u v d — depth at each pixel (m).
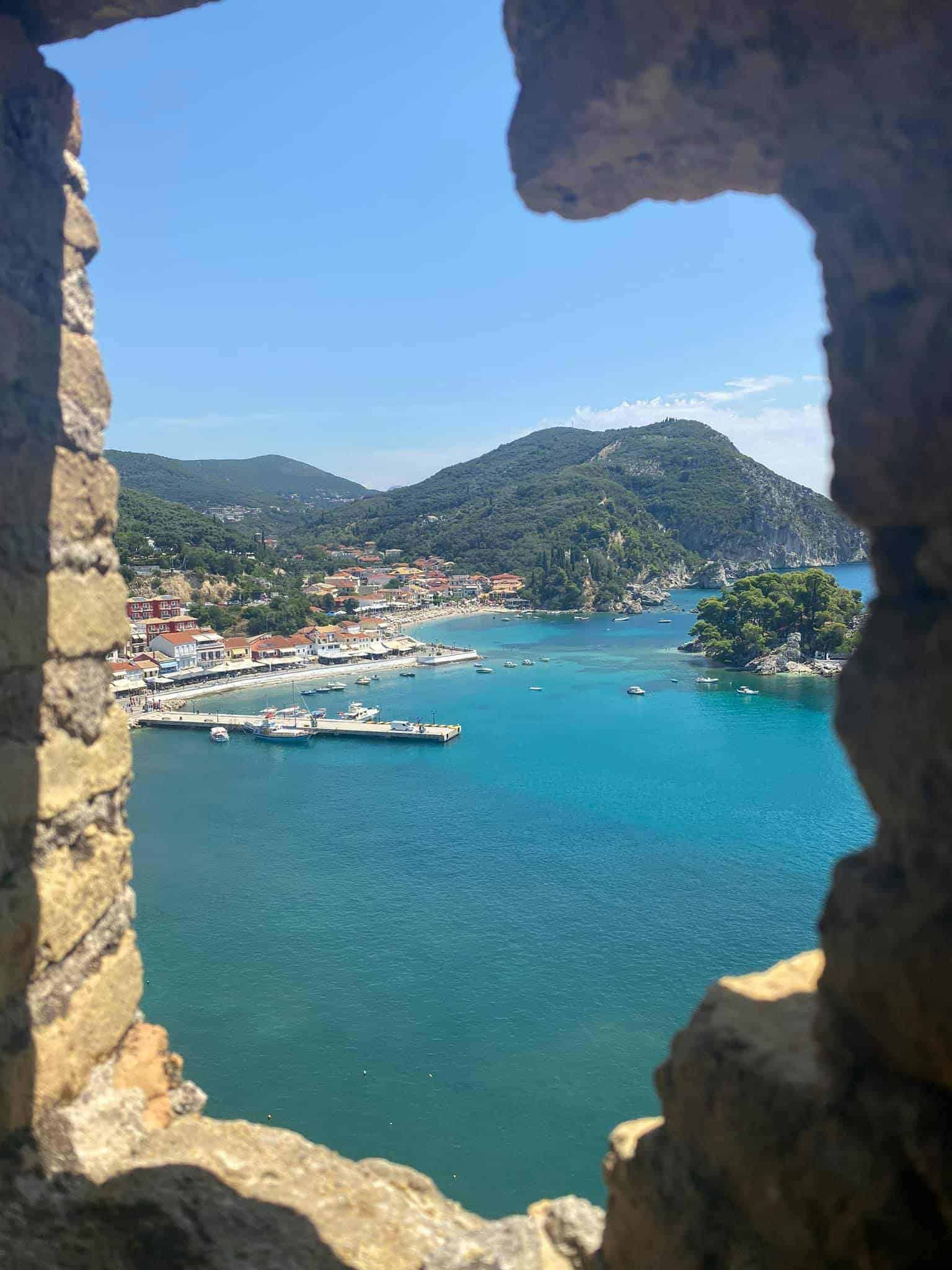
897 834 2.93
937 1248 2.79
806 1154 3.07
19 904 5.44
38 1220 4.94
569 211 4.46
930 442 2.86
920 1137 2.77
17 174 5.87
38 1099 5.50
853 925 3.00
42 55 6.20
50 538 6.02
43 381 6.04
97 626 6.47
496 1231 4.98
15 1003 5.43
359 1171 6.11
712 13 3.35
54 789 5.91
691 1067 3.63
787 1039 3.51
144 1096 6.28
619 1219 4.05
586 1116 21.31
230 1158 5.90
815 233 3.44
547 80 4.01
